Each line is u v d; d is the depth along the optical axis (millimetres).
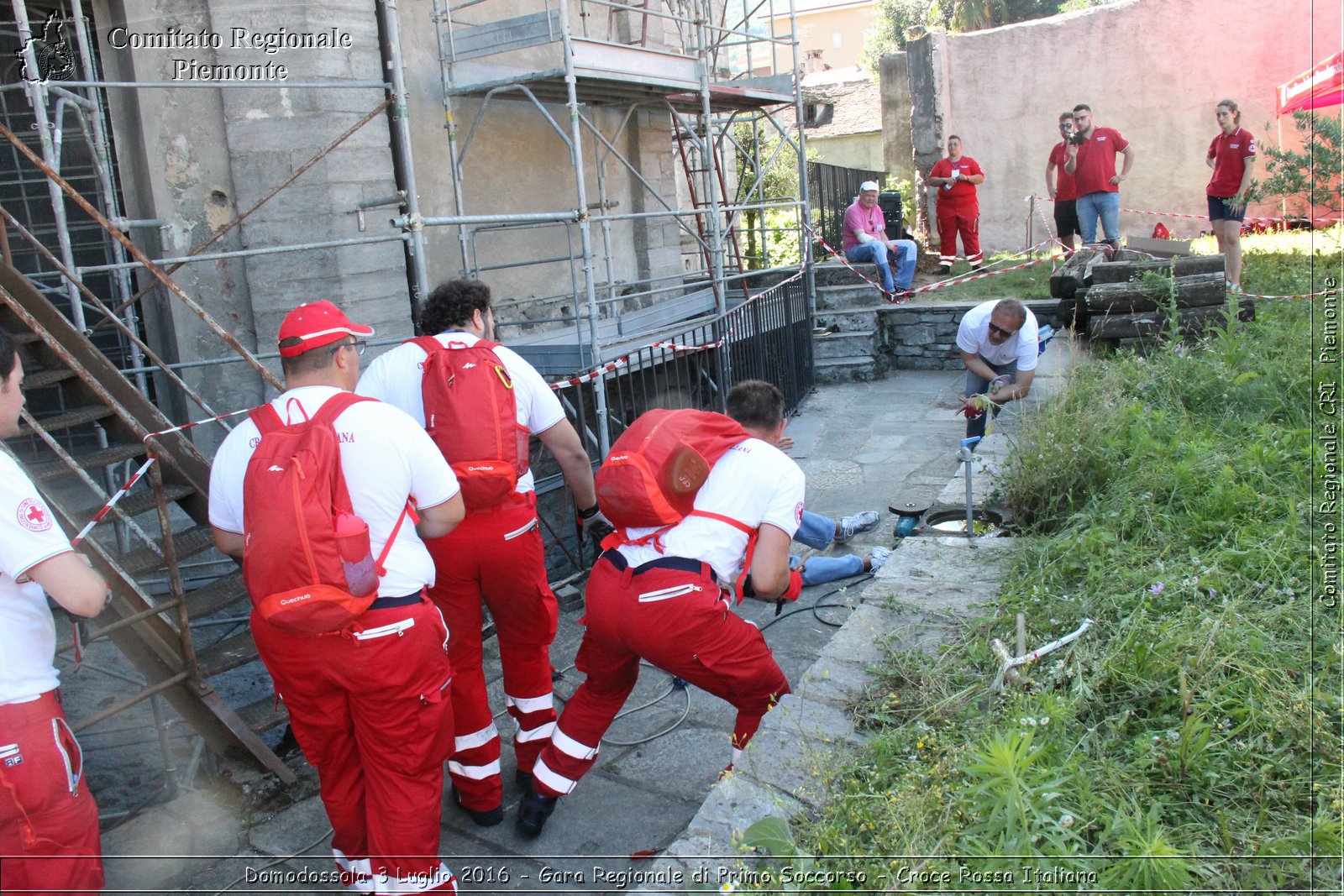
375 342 7430
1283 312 7379
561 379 7203
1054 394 5781
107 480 6000
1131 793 2488
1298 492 4055
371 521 2734
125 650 3742
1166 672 2918
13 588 2578
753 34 11711
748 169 17078
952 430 8484
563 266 9727
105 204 6930
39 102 5129
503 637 3629
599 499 3133
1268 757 2559
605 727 3371
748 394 3389
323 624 2551
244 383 7262
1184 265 7602
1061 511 4652
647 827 3477
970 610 3703
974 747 2660
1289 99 13680
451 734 2912
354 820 2943
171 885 3297
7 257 4824
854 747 2906
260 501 2594
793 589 3428
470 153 8672
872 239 11531
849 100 26594
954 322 10875
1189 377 5848
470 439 3244
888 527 6227
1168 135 16234
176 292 4555
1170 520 3996
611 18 10164
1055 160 11641
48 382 4500
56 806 2600
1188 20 15734
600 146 10188
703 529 3111
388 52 7684
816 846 2418
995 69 16875
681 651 3062
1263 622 3098
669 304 9938
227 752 3969
